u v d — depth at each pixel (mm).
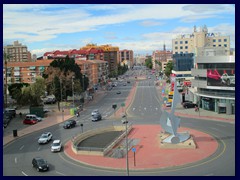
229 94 82375
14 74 141125
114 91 157250
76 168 45031
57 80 104062
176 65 158625
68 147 56719
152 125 73125
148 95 134250
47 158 50750
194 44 195875
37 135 68562
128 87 176750
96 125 76438
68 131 71125
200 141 56812
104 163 46562
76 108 97312
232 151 49875
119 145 56406
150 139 59625
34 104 98688
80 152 51719
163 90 132000
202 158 46875
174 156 48344
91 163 46812
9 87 122688
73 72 112062
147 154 50000
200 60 89000
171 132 54531
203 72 87500
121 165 45188
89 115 91562
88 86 141125
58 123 81188
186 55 157500
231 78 81250
